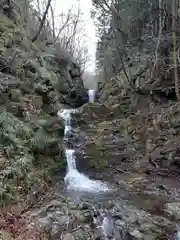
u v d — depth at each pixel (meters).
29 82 10.09
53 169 7.92
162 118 11.24
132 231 5.23
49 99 10.53
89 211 5.78
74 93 18.47
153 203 6.66
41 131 8.16
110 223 5.48
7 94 8.29
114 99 15.92
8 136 6.59
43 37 20.34
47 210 5.68
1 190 5.33
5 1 15.01
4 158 6.07
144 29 16.94
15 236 4.59
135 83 14.96
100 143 10.92
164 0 13.19
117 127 12.46
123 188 7.79
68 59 21.41
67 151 9.91
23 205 5.62
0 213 5.06
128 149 10.38
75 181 8.30
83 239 4.86
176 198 7.00
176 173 8.59
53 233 4.90
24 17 17.33
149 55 13.64
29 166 6.66
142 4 15.59
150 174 8.71
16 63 10.41
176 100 12.72
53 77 14.43
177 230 5.41
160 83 13.58
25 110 8.42
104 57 23.55
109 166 9.47
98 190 7.61
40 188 6.59
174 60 11.30
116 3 17.23
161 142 10.07
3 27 12.53
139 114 12.49
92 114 13.88
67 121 13.08
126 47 15.80
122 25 17.53
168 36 12.77
